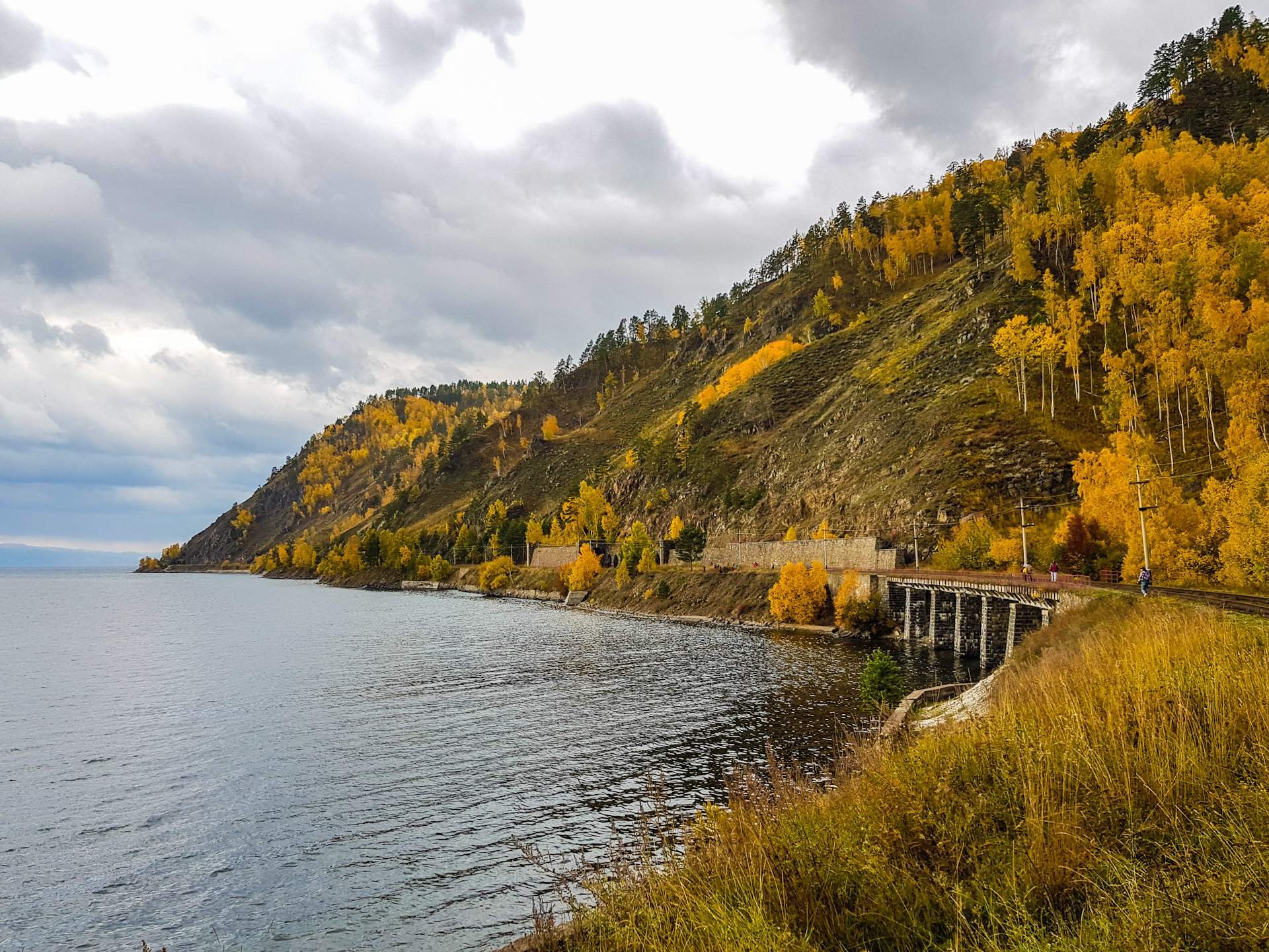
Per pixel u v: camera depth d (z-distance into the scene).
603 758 37.09
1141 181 138.62
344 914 22.45
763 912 7.71
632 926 8.46
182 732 45.16
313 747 40.91
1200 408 93.31
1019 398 108.62
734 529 146.25
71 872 25.84
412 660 73.12
